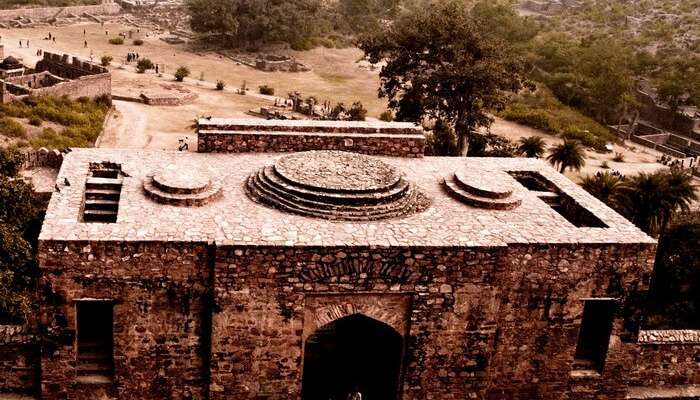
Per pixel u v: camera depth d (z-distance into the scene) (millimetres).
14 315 23797
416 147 24156
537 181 23875
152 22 119812
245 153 23141
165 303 17219
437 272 17625
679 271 36219
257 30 103500
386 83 52344
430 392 18688
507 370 19328
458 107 48625
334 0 133125
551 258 18391
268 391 17984
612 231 19297
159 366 17703
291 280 17141
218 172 21438
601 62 96438
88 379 17594
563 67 100625
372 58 51500
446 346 18328
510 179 22938
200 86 81562
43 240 16219
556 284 18656
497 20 111625
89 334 18562
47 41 98062
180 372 17859
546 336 19141
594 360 20109
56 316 16828
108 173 21328
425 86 48344
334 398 20531
